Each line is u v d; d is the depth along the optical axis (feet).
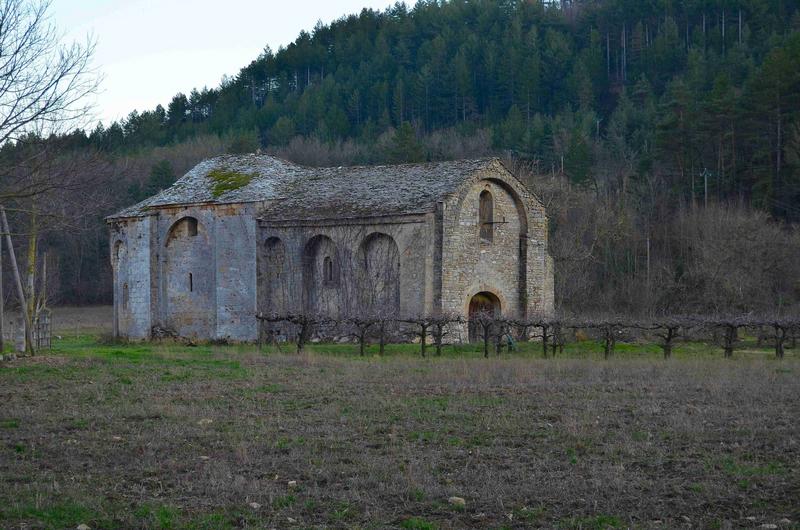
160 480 57.41
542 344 149.89
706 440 68.59
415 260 153.69
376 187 165.27
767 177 273.13
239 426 74.08
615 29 514.68
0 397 89.15
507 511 51.70
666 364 118.21
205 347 155.63
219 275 169.17
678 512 51.44
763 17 453.17
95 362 119.75
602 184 311.47
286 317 144.36
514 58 464.24
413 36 555.28
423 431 72.13
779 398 88.17
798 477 57.93
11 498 52.49
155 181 325.83
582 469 60.29
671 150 303.89
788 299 236.63
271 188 172.86
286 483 57.11
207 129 499.92
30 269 144.05
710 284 234.79
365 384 99.35
